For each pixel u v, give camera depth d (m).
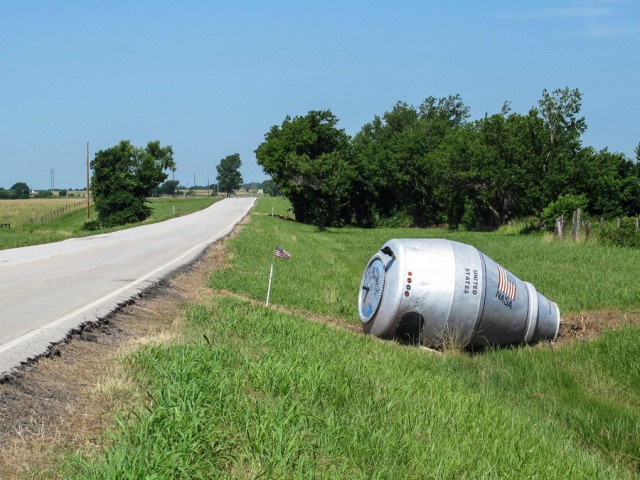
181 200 144.75
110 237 37.50
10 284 15.10
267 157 82.81
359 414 6.63
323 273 24.38
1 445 5.04
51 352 7.91
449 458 5.86
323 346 10.30
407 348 12.11
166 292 15.37
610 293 16.91
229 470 5.08
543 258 25.23
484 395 8.81
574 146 56.16
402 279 12.63
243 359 8.34
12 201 138.00
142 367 7.54
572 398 9.52
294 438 5.59
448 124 103.44
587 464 6.66
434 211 84.88
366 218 88.31
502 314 12.77
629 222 31.86
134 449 5.06
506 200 62.78
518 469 6.00
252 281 19.75
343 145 84.31
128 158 90.69
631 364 10.56
